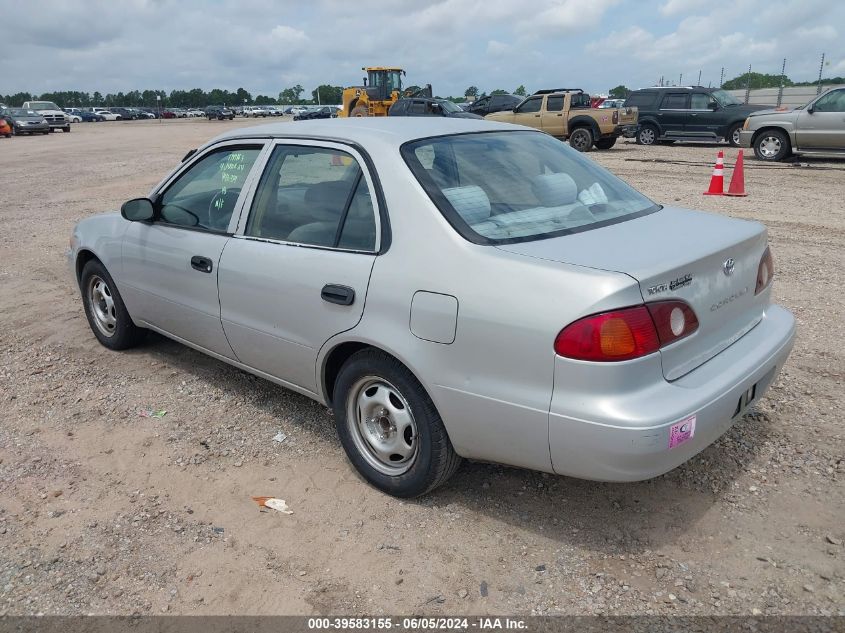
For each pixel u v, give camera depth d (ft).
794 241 27.58
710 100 71.36
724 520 10.42
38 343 18.63
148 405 14.83
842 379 14.87
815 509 10.58
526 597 9.10
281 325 12.19
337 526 10.66
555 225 10.61
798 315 18.90
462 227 10.00
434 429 10.28
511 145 12.42
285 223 12.28
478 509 10.93
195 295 14.07
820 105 53.67
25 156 78.79
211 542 10.39
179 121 240.73
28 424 14.14
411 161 10.86
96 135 125.80
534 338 8.86
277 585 9.49
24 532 10.71
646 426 8.39
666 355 8.93
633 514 10.64
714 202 36.52
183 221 14.55
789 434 12.71
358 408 11.47
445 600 9.11
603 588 9.20
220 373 16.38
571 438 8.77
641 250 9.55
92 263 17.30
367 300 10.57
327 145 11.91
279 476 12.06
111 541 10.46
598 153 66.49
